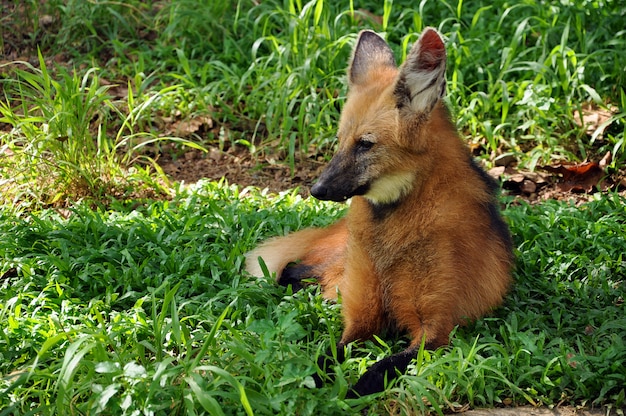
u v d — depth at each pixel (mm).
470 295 8039
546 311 8750
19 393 6785
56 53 15602
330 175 7965
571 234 10102
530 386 7270
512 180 12312
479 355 7453
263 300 8562
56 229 9820
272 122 13375
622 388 7195
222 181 12188
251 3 16016
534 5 14680
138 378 6426
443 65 7715
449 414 6926
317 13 14031
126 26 15539
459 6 14195
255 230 10250
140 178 11891
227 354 7102
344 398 6781
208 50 15273
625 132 12320
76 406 6477
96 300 8234
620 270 9469
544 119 13062
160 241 9633
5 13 16484
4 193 11367
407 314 8078
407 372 7184
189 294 8656
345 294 8250
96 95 12344
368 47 8781
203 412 6344
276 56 14297
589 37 14281
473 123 13102
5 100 14125
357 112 8039
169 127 13789
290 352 7082
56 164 11430
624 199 11109
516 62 13750
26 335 7543
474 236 7996
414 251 7902
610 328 8102
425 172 7891
